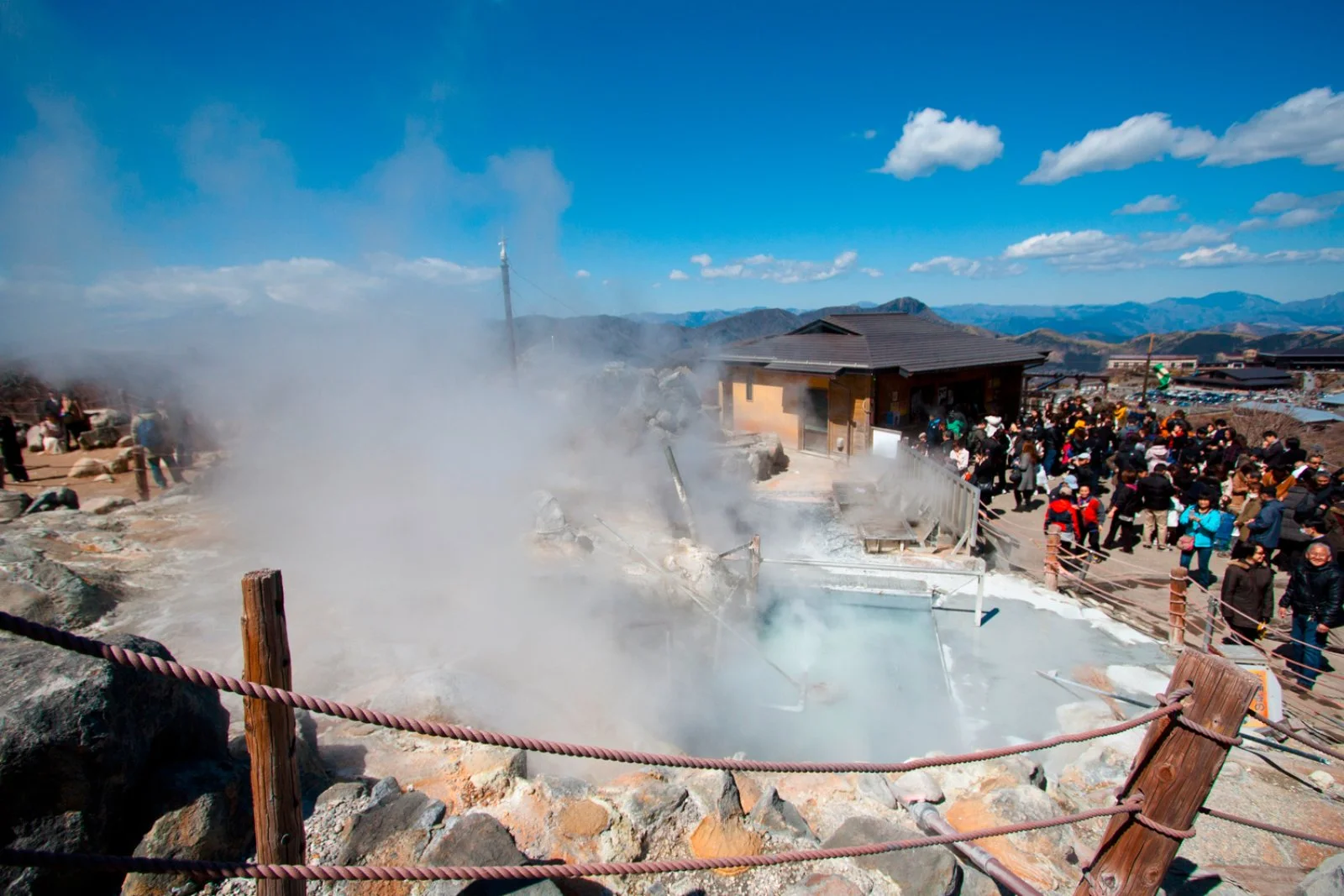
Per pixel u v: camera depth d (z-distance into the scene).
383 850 2.38
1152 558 8.90
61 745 1.91
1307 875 2.76
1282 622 6.72
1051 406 19.27
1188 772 2.04
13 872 1.84
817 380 14.66
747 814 2.90
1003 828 2.15
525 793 2.88
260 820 1.68
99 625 4.51
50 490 7.39
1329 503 8.48
